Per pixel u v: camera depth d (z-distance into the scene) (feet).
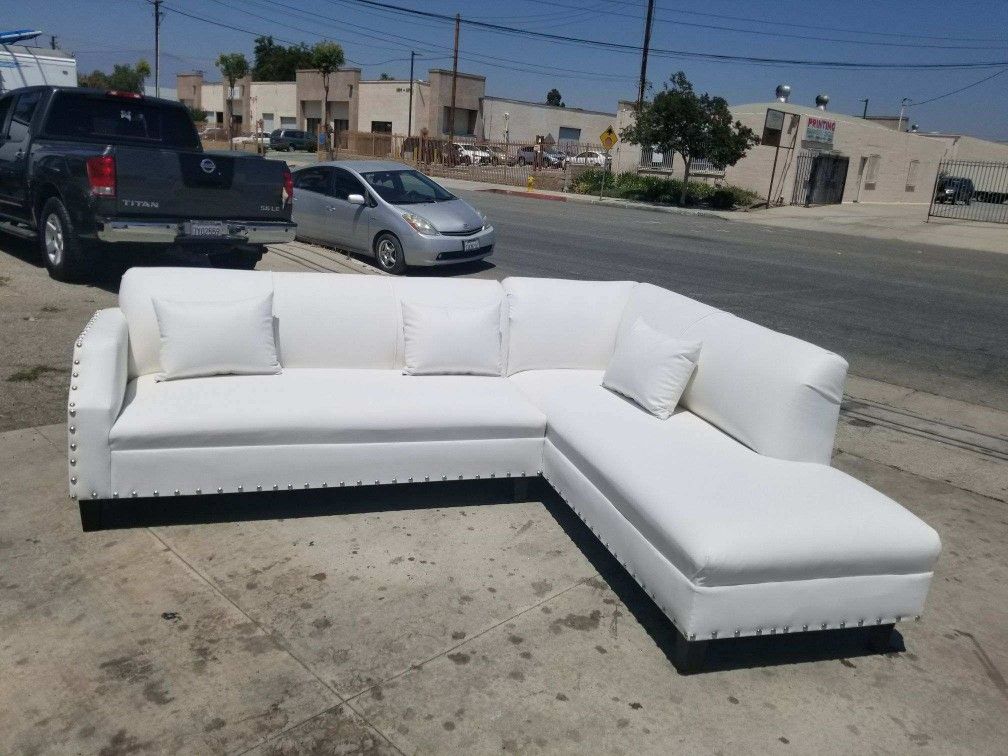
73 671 9.25
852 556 10.01
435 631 10.48
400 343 15.94
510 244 47.83
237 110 229.86
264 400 13.00
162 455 11.98
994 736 9.32
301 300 15.37
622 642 10.57
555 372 16.78
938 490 15.93
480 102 196.95
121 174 24.27
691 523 9.99
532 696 9.42
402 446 13.14
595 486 12.21
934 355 27.71
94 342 12.37
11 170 28.63
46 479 13.62
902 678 10.30
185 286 14.74
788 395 12.39
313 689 9.25
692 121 91.04
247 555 11.96
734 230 71.61
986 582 12.62
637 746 8.76
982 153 148.15
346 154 154.61
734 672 10.20
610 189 108.17
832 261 52.26
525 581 11.84
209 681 9.25
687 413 14.61
